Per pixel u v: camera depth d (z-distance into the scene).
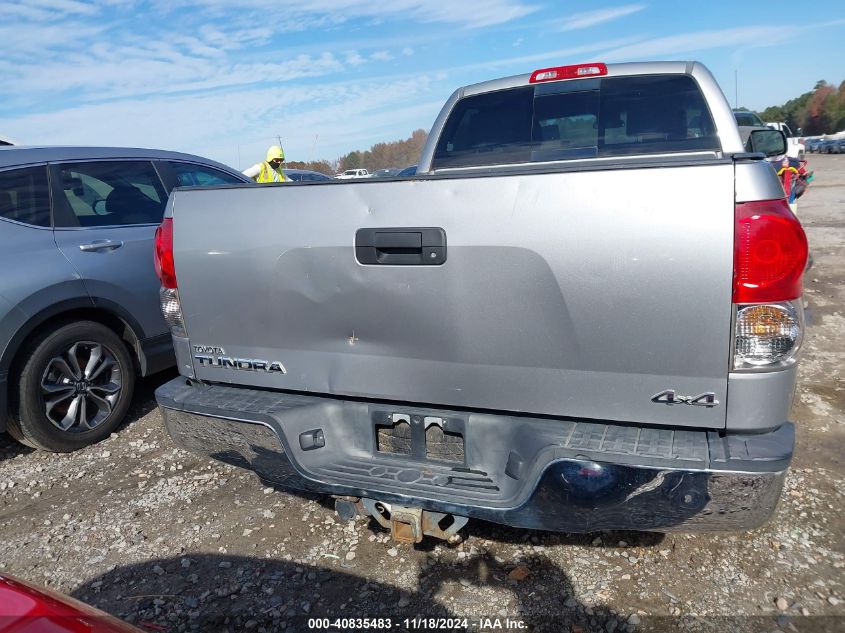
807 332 5.91
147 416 4.80
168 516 3.44
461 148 4.23
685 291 2.08
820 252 9.52
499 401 2.40
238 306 2.76
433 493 2.43
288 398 2.78
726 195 2.02
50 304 4.07
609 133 3.91
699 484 2.07
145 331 4.67
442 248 2.32
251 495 3.60
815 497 3.22
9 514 3.57
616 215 2.11
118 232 4.59
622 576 2.73
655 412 2.21
